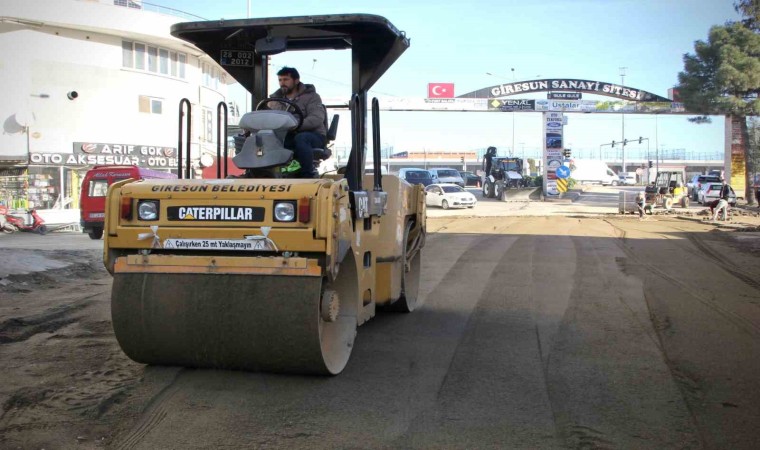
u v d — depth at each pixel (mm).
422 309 8438
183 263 5062
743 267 12484
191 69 33250
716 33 39625
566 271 11805
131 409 4664
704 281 10695
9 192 27891
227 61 6566
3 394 4934
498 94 45156
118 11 29047
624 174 91750
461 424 4488
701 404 4922
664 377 5574
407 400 4941
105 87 29766
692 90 41562
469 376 5562
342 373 5562
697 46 40812
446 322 7664
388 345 6574
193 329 5012
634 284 10367
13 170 27984
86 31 29125
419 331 7207
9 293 9281
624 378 5539
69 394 4938
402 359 6059
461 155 110688
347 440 4195
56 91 28594
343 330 5621
